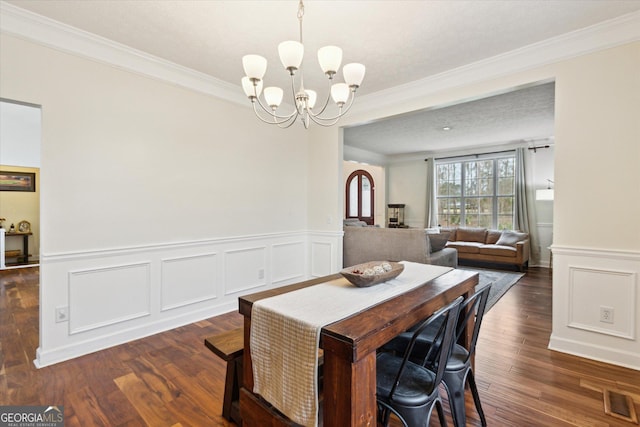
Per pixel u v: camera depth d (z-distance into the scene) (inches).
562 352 99.3
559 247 99.7
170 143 117.8
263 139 151.4
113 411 71.1
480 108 166.4
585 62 94.3
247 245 145.3
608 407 72.2
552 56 99.0
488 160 272.7
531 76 103.8
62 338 94.3
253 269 147.8
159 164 115.0
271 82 130.0
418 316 57.0
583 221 96.0
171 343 106.1
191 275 125.0
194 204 125.5
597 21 87.7
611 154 91.2
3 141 216.8
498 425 66.5
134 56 105.8
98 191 100.5
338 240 161.8
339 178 161.0
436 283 72.4
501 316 132.5
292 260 166.9
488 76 111.8
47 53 90.1
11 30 83.7
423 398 51.6
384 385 54.6
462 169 287.3
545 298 159.2
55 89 91.7
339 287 69.2
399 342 75.7
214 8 81.4
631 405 72.7
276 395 52.4
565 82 97.7
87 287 99.0
